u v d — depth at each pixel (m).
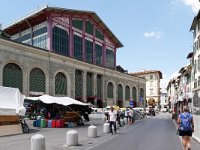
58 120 27.81
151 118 56.03
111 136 19.48
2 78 37.84
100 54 65.12
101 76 63.84
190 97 26.67
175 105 46.28
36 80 44.06
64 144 15.17
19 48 40.69
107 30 66.44
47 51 45.94
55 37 50.25
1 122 19.98
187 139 11.09
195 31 46.50
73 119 30.36
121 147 13.85
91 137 18.58
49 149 13.38
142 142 15.93
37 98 28.00
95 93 60.09
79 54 56.81
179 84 75.31
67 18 53.94
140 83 83.06
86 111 36.91
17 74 40.72
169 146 14.23
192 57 51.47
